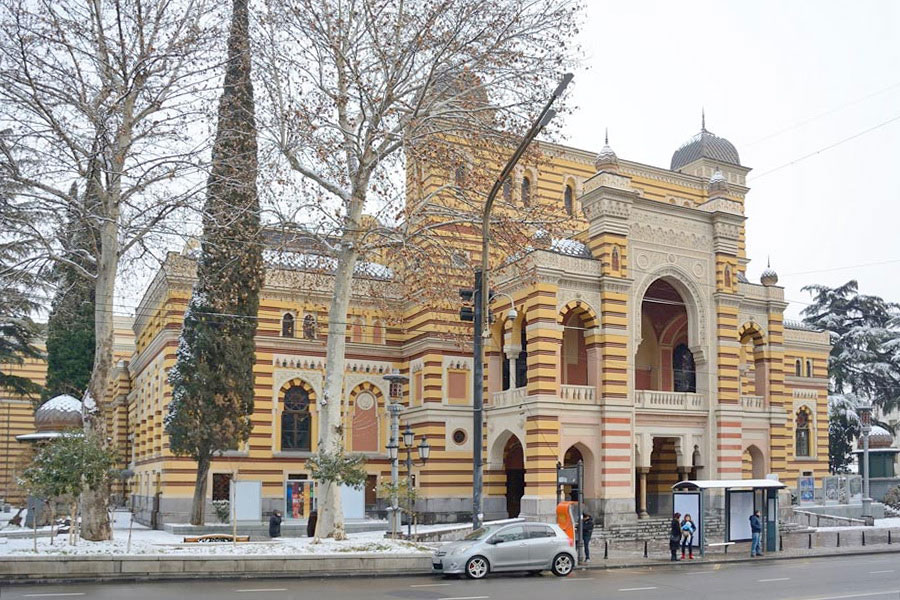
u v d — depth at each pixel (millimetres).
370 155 30938
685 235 47625
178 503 42969
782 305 51312
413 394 49188
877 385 78750
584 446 43062
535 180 53281
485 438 46062
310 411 48281
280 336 47688
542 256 42688
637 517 43438
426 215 32219
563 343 50156
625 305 44469
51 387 58469
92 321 56938
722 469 46094
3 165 26656
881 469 64750
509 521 31516
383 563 26828
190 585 22734
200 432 39250
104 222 28047
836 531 45625
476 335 28500
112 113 27016
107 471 26750
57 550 24359
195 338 40094
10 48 26109
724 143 62562
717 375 47250
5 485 67812
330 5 30000
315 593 21078
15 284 30047
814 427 66125
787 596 20906
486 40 30031
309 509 44156
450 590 22250
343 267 30531
